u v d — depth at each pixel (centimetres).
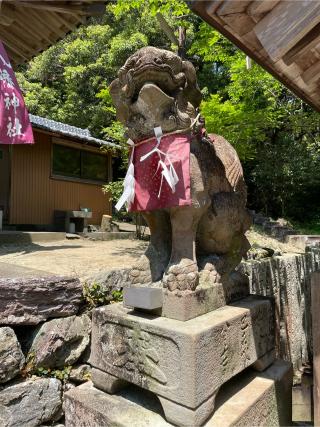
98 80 1323
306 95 171
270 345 236
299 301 484
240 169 246
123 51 1172
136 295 191
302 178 1179
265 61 149
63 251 507
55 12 458
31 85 1363
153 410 183
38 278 236
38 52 546
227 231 217
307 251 601
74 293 252
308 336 495
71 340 245
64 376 238
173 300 185
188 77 196
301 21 118
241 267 358
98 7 445
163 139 190
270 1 118
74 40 1395
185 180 185
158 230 220
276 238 959
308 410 355
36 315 231
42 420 223
